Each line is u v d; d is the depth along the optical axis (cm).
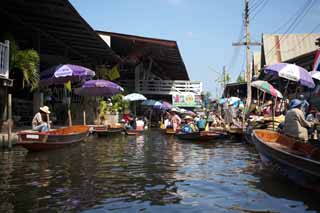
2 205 573
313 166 584
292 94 2119
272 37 3123
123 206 575
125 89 3155
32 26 1591
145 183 742
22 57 1327
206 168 938
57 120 2033
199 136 1755
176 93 3531
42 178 778
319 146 769
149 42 2800
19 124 1623
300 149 831
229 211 553
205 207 573
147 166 963
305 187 663
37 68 1455
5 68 1221
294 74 1270
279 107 1719
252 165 991
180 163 1025
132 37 2738
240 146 1542
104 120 2356
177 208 567
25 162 988
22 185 708
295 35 3067
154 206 577
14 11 1442
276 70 1288
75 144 1431
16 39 1773
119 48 3152
